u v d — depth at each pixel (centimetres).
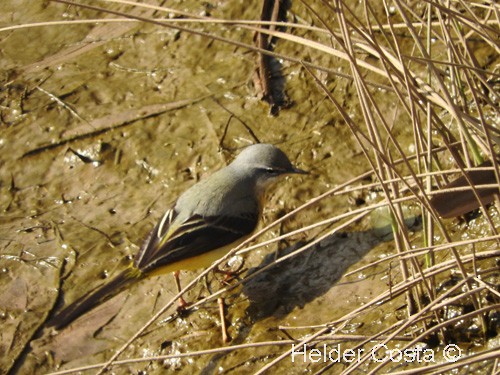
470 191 768
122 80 1223
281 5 1187
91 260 1038
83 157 1155
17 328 988
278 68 1154
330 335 777
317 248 974
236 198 978
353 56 741
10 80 1263
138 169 1127
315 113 1102
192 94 1174
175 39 1232
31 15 1343
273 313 925
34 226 1094
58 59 1277
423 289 828
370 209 770
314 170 1049
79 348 955
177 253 932
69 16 1325
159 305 977
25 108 1220
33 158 1170
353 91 1095
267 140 1097
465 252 871
